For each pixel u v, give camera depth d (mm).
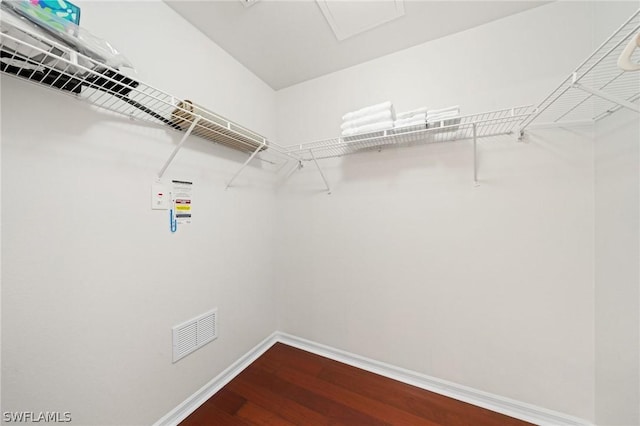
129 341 1034
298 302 1914
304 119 1892
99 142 943
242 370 1606
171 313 1202
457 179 1387
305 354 1800
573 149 1155
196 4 1205
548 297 1200
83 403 897
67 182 858
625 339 957
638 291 899
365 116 1389
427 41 1475
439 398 1367
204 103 1396
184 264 1268
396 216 1553
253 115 1773
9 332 744
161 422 1146
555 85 1188
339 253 1745
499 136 1292
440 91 1438
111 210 978
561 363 1178
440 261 1433
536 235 1221
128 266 1031
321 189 1811
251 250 1744
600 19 1082
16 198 754
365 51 1562
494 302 1309
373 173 1622
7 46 626
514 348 1268
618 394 991
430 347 1459
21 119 765
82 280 895
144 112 1091
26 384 773
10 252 744
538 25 1220
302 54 1588
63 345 848
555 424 1179
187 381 1274
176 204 1229
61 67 743
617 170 990
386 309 1589
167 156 1190
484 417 1236
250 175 1737
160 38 1170
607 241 1041
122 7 1024
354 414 1249
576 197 1149
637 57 909
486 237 1323
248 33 1406
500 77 1297
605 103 1048
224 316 1509
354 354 1690
